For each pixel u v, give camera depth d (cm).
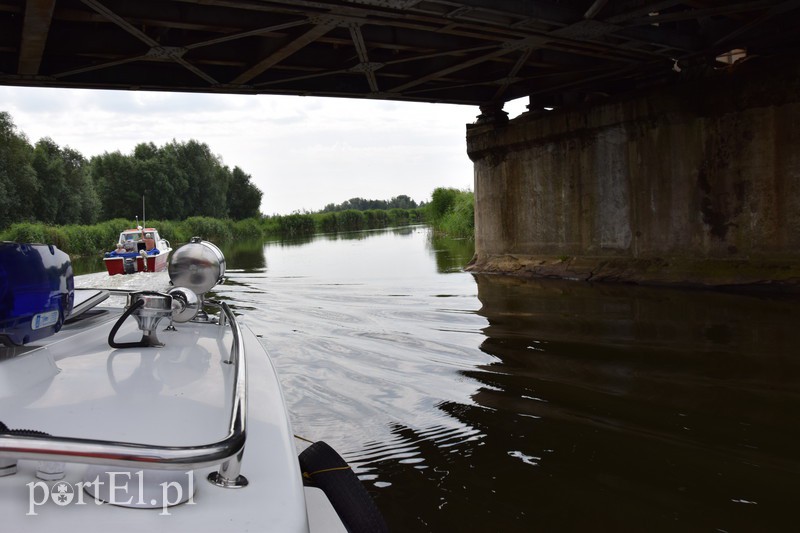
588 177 1472
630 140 1378
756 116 1170
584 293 1187
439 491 365
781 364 627
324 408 518
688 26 1218
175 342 260
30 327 194
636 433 454
